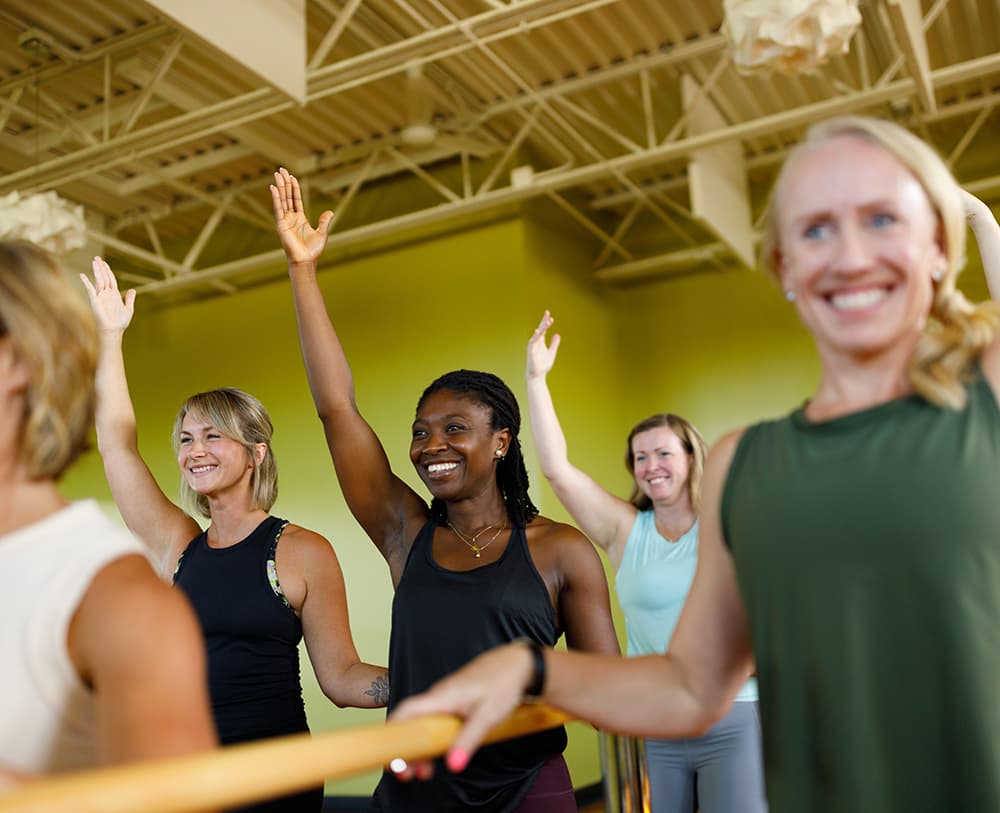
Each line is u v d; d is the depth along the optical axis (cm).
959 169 739
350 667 216
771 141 743
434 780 167
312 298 200
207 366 802
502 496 192
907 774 84
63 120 659
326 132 687
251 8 409
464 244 717
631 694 98
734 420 774
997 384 88
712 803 258
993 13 594
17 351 83
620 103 674
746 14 357
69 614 77
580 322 762
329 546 227
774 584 90
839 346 92
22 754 75
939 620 83
